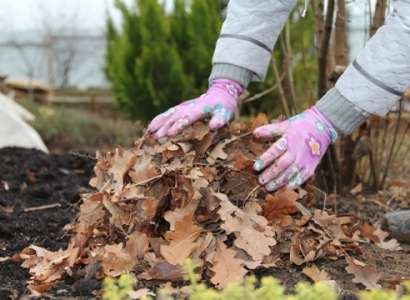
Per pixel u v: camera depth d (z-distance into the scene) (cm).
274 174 149
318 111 153
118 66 441
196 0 431
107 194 153
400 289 142
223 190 158
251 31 162
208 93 161
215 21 429
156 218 157
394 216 185
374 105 152
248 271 151
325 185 227
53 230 195
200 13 430
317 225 163
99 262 150
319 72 217
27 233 193
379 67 150
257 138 154
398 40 149
